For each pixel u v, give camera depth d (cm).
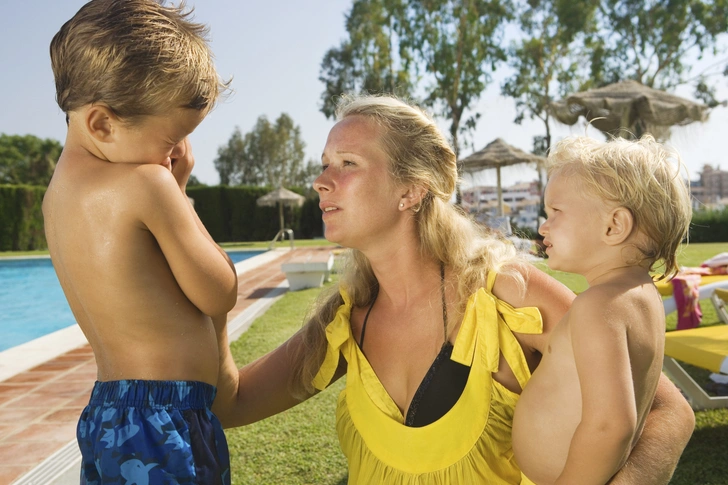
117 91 121
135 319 127
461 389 136
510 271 143
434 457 133
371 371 147
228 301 140
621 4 2953
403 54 3366
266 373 170
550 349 119
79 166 130
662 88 3038
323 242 3197
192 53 130
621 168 112
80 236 127
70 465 326
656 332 107
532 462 120
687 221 117
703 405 365
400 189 147
